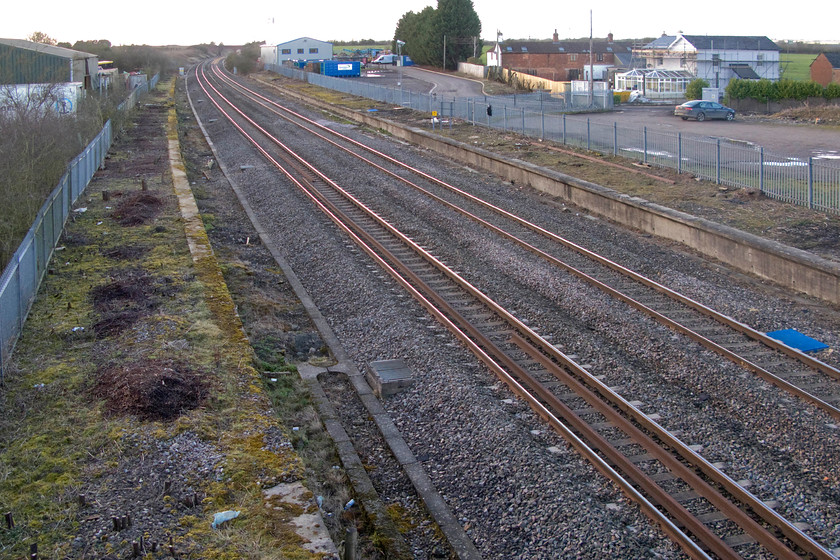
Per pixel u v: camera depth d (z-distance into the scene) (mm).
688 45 73500
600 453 9055
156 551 6535
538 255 17031
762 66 75125
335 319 13812
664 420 9648
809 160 19516
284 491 7633
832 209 18938
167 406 9164
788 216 18969
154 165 27750
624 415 9906
